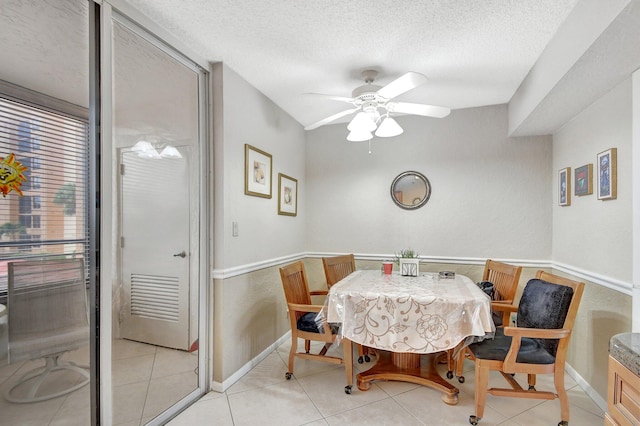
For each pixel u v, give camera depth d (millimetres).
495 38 2031
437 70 2473
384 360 2645
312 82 2717
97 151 1604
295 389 2361
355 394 2283
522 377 2518
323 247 3812
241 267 2572
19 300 1360
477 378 1926
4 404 1328
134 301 1799
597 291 2225
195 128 2281
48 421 1456
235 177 2525
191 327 2213
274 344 3107
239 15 1836
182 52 2115
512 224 3188
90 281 1585
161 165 2002
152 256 1919
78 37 1546
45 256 1434
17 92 1350
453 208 3361
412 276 2852
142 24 1819
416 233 3484
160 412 1972
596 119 2248
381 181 3613
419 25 1907
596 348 2213
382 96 2131
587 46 1588
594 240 2281
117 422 1715
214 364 2361
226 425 1944
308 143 3857
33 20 1398
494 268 2900
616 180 2012
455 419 1988
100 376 1608
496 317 2568
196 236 2260
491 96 3016
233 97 2512
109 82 1648
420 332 2090
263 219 2945
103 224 1612
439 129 3416
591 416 2023
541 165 3111
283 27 1947
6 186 1319
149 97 1916
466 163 3328
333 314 2275
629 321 1880
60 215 1479
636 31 1440
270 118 3086
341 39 2070
